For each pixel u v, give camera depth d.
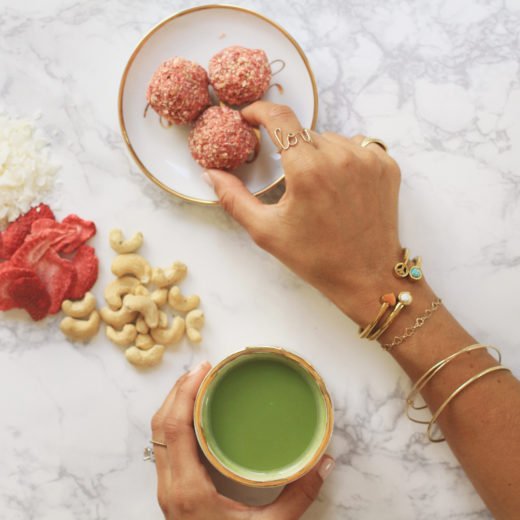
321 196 0.66
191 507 0.68
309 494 0.69
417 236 0.73
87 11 0.73
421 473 0.72
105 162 0.73
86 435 0.73
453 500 0.72
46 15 0.73
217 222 0.73
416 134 0.73
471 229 0.73
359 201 0.67
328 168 0.66
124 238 0.73
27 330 0.73
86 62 0.73
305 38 0.73
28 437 0.73
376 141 0.69
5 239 0.72
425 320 0.67
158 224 0.73
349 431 0.72
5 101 0.73
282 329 0.73
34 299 0.72
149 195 0.73
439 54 0.73
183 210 0.73
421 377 0.67
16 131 0.72
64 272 0.72
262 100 0.71
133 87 0.71
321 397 0.68
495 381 0.66
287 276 0.73
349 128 0.73
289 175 0.66
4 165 0.71
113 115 0.73
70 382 0.73
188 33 0.70
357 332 0.72
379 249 0.67
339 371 0.72
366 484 0.72
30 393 0.73
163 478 0.69
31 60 0.73
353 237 0.67
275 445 0.69
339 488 0.72
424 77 0.73
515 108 0.73
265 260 0.73
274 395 0.69
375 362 0.72
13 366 0.73
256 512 0.68
